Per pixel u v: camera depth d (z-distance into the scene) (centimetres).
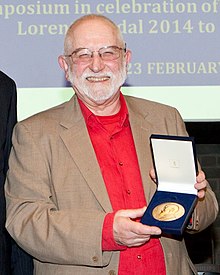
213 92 376
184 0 378
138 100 283
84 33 263
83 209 253
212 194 271
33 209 255
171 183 251
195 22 378
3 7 373
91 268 252
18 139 266
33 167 260
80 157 259
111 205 254
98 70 261
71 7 374
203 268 349
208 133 474
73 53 264
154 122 274
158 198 248
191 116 375
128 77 374
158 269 255
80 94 268
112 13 375
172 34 377
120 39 267
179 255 262
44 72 371
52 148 261
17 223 255
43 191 258
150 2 377
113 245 243
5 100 282
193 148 243
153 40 376
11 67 371
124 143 267
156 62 375
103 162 262
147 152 265
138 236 238
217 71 377
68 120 267
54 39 373
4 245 271
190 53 377
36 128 265
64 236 246
